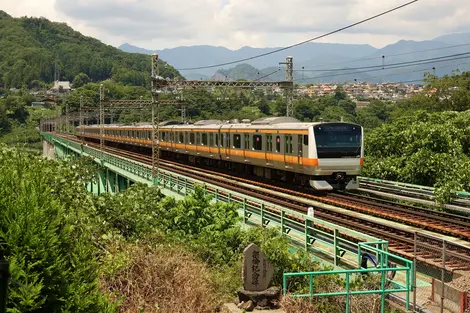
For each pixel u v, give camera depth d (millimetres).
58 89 183875
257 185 27531
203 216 13758
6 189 6027
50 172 10938
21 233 5742
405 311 9547
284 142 24719
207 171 34781
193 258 10883
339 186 23250
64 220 6555
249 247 9648
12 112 110562
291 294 9789
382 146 27891
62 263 6098
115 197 12812
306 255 11508
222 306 9461
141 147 52469
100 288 8438
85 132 74250
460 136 26156
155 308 8711
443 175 23234
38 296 5625
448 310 9641
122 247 10266
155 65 29562
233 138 30734
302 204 20172
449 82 42375
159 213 13984
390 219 17672
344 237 14828
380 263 10164
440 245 13453
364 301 9812
